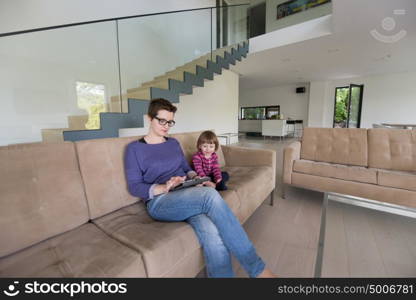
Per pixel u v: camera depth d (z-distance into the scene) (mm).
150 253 742
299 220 1728
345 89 7340
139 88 2914
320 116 7914
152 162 1155
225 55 3850
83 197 1029
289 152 2160
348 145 2240
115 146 1214
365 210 1900
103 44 2715
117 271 664
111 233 908
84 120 2320
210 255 910
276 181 2777
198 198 961
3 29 2146
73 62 2443
